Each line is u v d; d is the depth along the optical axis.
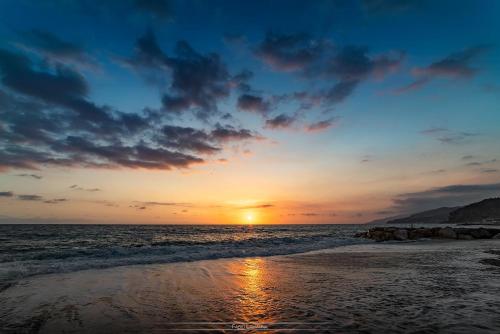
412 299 6.82
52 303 6.67
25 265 11.36
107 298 7.11
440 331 4.78
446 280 9.08
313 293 7.55
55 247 20.50
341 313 5.82
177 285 8.58
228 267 11.99
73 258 13.51
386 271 10.95
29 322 5.46
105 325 5.32
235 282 9.03
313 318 5.54
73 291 7.76
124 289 8.03
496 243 25.64
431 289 7.84
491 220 129.25
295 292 7.70
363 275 10.11
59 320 5.57
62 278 9.38
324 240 28.42
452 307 6.12
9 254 14.33
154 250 16.27
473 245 23.75
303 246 22.41
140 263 12.70
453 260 14.00
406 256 15.87
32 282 8.78
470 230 33.75
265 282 9.02
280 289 8.06
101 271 10.70
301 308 6.23
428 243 26.72
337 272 10.79
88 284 8.57
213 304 6.61
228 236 39.47
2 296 7.23
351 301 6.72
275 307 6.32
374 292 7.57
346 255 16.59
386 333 4.73
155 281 9.09
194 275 10.15
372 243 27.55
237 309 6.21
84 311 6.11
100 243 24.58
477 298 6.86
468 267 11.76
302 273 10.60
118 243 24.69
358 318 5.49
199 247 19.22
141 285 8.52
